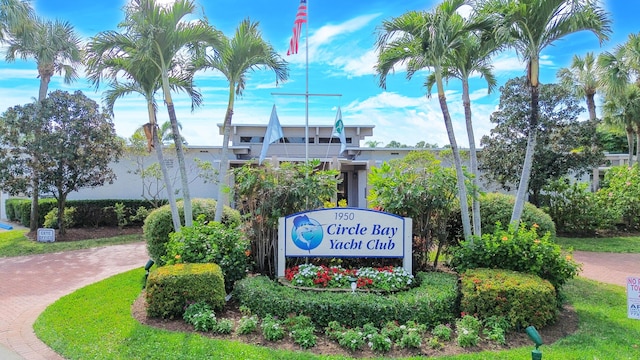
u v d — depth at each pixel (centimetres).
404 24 670
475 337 449
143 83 866
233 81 915
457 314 532
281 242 632
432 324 496
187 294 525
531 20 677
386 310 483
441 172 712
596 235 1384
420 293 521
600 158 1337
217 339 456
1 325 556
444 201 688
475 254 599
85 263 979
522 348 441
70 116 1272
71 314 561
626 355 425
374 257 640
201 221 733
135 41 744
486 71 868
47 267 938
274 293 523
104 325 510
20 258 1048
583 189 1367
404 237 638
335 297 509
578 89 2000
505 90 1370
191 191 1717
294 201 672
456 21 674
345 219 638
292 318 481
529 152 707
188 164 1722
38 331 516
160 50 785
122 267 934
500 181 1417
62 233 1340
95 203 1551
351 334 445
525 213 843
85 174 1316
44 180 1265
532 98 702
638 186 1456
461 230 758
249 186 673
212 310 523
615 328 512
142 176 1506
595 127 1351
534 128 702
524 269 576
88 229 1495
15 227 1678
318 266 655
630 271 878
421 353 428
